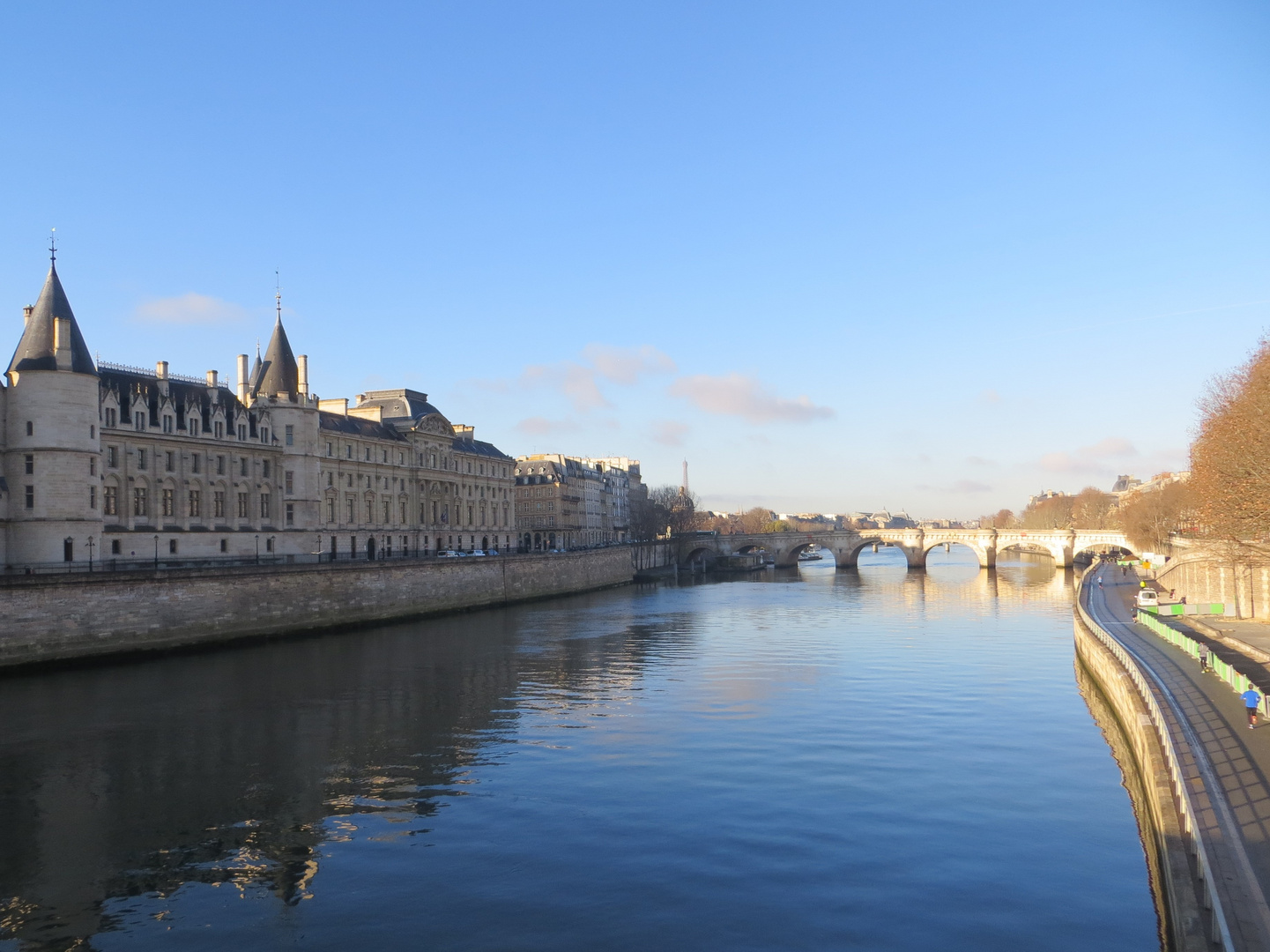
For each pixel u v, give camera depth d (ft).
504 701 220.43
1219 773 121.70
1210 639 253.85
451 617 429.79
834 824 134.10
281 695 225.35
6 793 148.25
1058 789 150.00
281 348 424.05
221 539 374.22
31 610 248.52
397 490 525.34
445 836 130.41
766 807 141.69
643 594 581.94
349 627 370.12
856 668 266.77
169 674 253.03
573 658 289.12
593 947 99.30
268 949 99.25
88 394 294.87
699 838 128.98
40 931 103.45
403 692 230.68
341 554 471.21
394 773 159.22
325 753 172.14
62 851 125.29
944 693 227.61
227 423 383.65
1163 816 104.32
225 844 127.75
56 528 284.41
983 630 357.82
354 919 105.60
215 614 306.14
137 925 104.78
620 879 115.75
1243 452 236.02
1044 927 102.94
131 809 141.18
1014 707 210.59
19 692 225.76
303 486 419.13
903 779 155.12
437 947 99.45
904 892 111.86
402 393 562.66
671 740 181.06
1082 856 122.62
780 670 264.31
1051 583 650.02
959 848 125.18
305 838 129.70
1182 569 410.11
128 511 334.03
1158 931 102.01
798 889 112.88
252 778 156.15
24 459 284.82
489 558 483.92
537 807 141.69
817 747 175.73
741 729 190.19
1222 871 88.99
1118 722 177.68
